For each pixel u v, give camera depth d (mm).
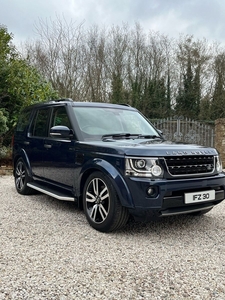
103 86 26172
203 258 3357
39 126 5910
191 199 3887
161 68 29344
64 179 4887
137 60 28641
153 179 3697
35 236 3922
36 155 5766
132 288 2695
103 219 4070
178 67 29688
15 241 3738
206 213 5207
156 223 4605
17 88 10375
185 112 28984
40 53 23219
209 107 28516
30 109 6578
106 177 3988
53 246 3600
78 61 24078
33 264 3115
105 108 5465
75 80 23797
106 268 3059
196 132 14734
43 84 11617
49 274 2910
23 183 6453
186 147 4113
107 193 4008
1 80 10547
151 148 3846
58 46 23359
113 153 3971
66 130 4637
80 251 3469
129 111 5762
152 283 2787
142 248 3607
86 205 4375
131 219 4730
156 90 28594
